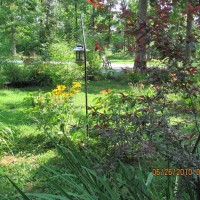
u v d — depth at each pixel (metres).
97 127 2.52
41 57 14.56
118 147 2.11
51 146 5.53
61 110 5.71
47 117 5.70
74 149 2.31
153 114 2.28
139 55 2.47
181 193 2.27
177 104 2.48
